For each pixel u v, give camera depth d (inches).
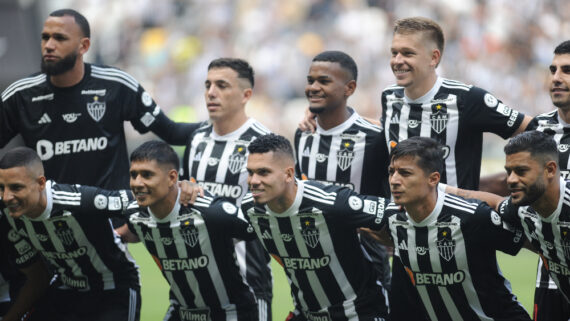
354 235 397.4
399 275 393.7
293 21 1487.5
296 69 1433.3
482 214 360.5
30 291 442.9
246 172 480.7
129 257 446.6
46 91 468.4
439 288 375.2
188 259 411.2
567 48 385.4
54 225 420.8
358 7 1459.2
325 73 450.9
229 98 482.6
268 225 397.4
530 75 1330.0
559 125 400.2
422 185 356.8
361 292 401.1
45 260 458.3
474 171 425.4
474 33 1343.5
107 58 1536.7
